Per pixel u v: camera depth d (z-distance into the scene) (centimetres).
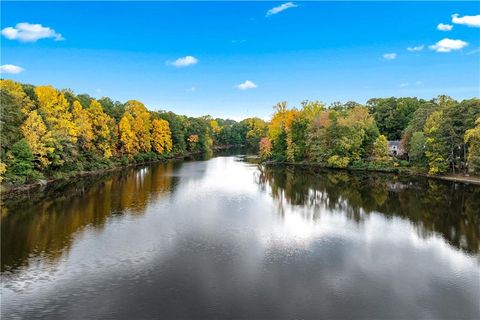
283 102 11225
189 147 14762
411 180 6869
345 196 5194
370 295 2245
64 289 2264
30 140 5484
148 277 2439
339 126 8994
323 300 2175
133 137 9675
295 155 9994
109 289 2269
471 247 3089
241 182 6431
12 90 5862
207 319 1961
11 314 1981
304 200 4878
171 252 2883
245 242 3134
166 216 3934
